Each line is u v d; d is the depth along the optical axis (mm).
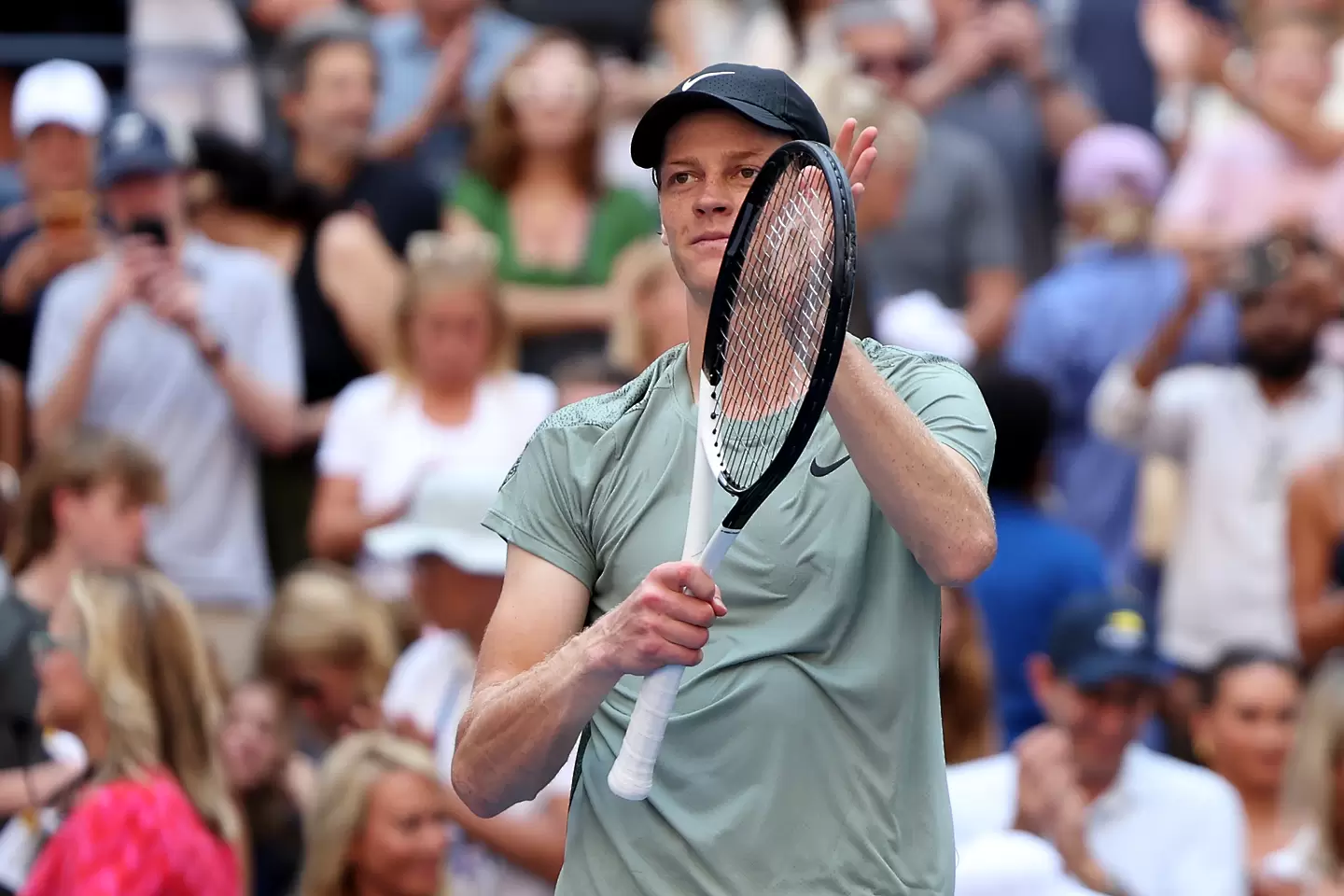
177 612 17641
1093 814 19797
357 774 17844
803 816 9859
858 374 9219
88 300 25969
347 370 27047
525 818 18828
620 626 9375
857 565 9938
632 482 10320
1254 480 26734
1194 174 32438
